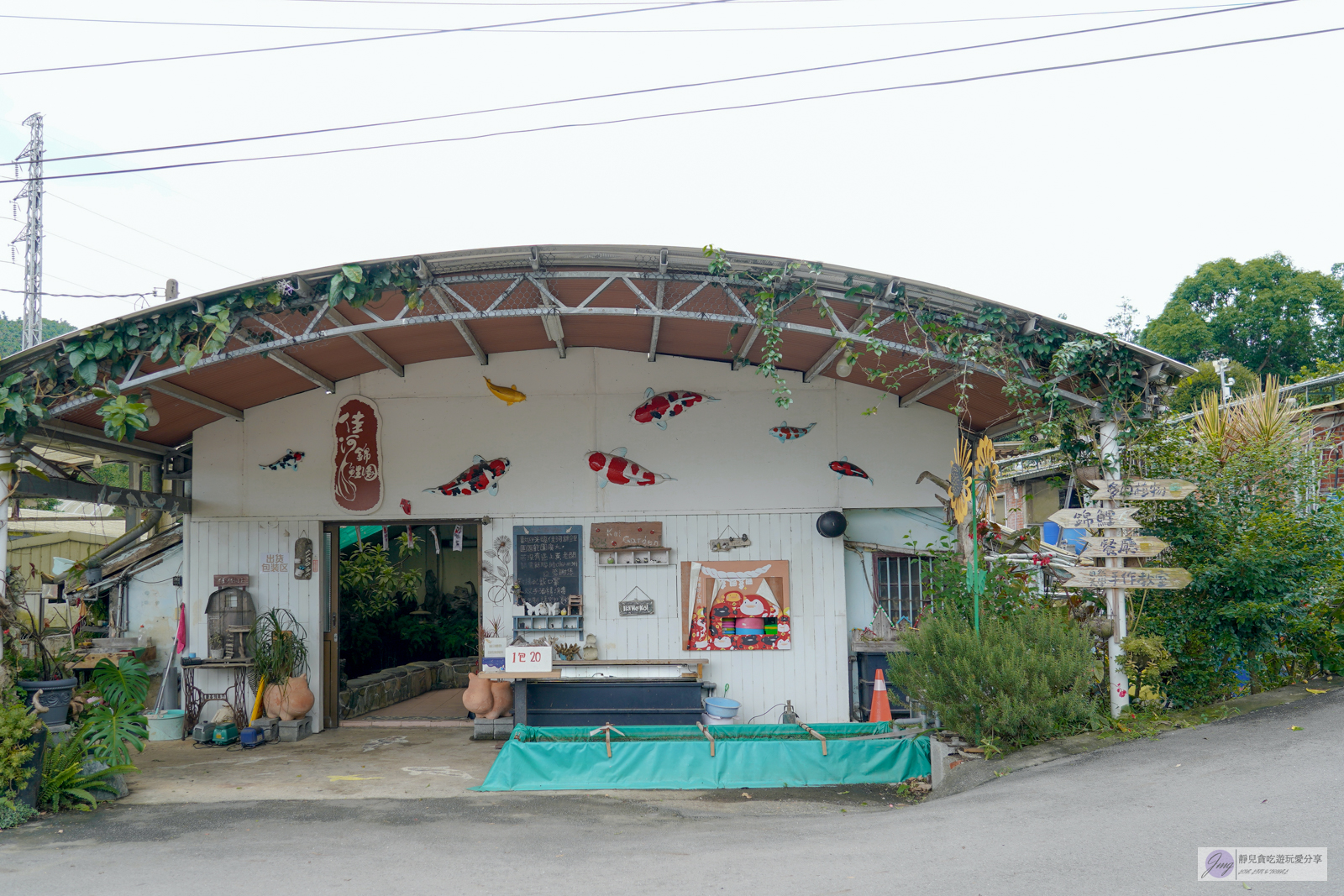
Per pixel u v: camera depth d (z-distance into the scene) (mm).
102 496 8219
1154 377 6898
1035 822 4977
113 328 6645
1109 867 4129
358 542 13141
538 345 9625
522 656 9031
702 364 9734
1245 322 27797
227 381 8617
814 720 9320
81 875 4828
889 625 9492
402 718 10383
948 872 4340
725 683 9383
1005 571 7547
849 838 5246
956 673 6465
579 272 7039
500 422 9742
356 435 9766
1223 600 6852
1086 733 6438
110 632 10102
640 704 8875
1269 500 7160
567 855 5121
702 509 9586
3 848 5398
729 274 6957
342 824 5953
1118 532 6750
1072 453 7270
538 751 7055
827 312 6961
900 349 7227
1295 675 7484
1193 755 5723
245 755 8516
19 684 6613
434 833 5676
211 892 4508
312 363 8875
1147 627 6941
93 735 7312
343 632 12617
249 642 9586
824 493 9562
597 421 9703
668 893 4352
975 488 7422
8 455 6934
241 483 9766
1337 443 8742
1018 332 7012
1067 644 6496
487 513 9648
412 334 8664
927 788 6633
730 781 6969
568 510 9641
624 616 9484
